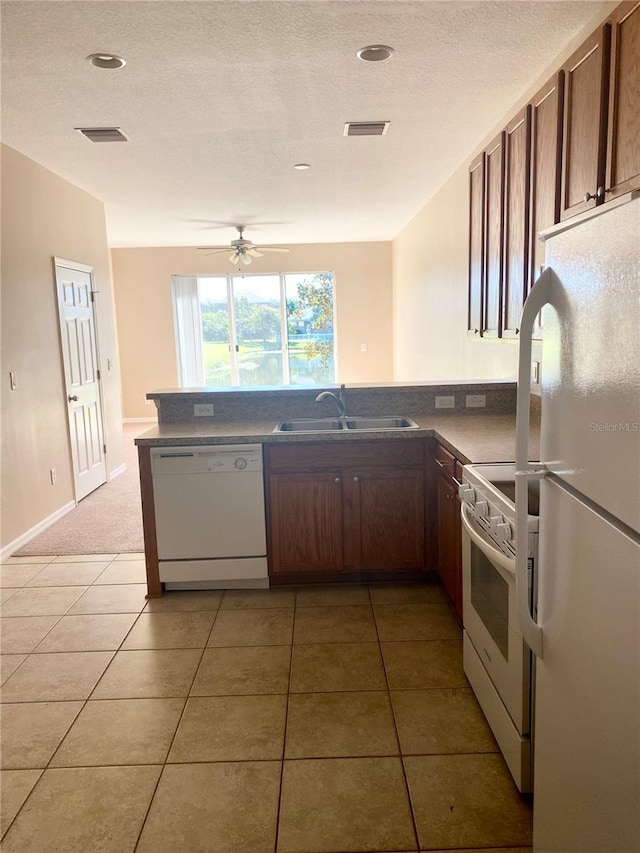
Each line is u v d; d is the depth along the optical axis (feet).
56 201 15.51
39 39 8.14
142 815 5.73
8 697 7.66
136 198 18.30
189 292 29.73
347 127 12.16
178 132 12.15
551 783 4.07
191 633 9.17
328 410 12.04
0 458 12.48
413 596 10.18
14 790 6.09
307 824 5.57
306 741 6.68
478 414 11.96
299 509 10.28
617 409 3.00
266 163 14.67
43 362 14.60
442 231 17.88
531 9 7.72
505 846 5.29
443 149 13.97
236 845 5.37
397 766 6.27
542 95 8.15
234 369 30.45
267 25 7.94
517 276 9.34
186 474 10.14
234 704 7.39
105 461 18.66
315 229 25.20
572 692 3.66
